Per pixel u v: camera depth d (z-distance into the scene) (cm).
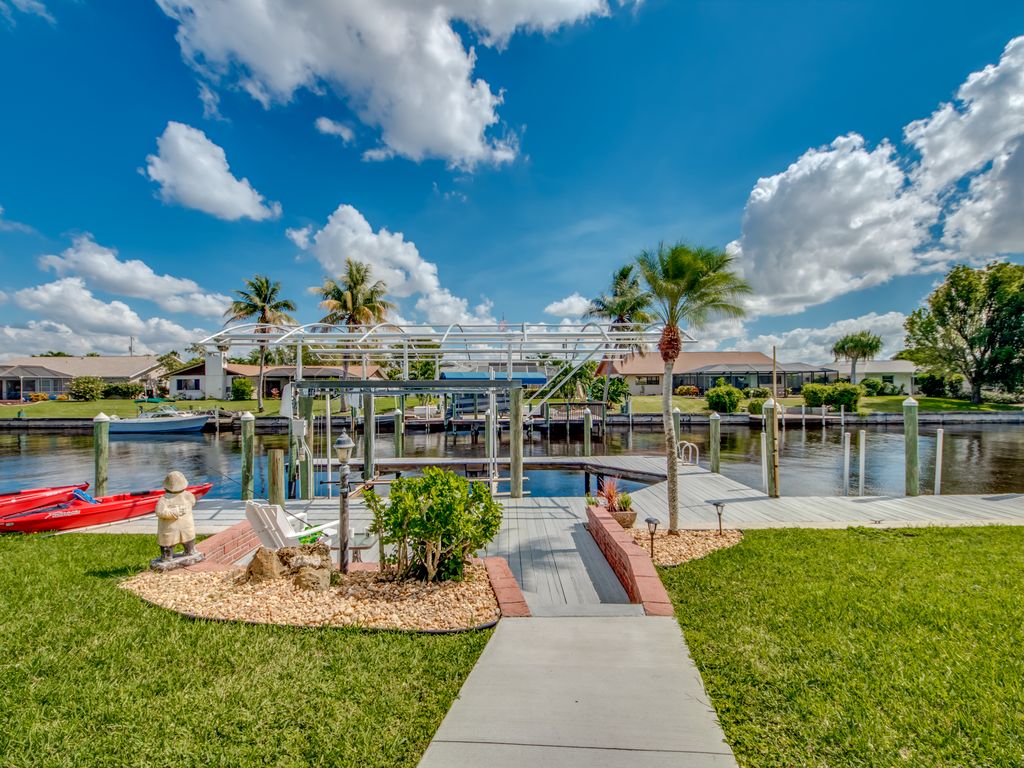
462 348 1250
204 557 533
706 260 688
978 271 3709
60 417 3512
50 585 451
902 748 243
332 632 366
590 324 1097
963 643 352
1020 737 249
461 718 264
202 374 4794
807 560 564
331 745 242
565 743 242
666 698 285
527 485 1614
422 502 471
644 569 477
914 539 657
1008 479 1477
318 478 1355
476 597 438
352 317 3594
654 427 3186
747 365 4603
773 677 308
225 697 281
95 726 253
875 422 3216
